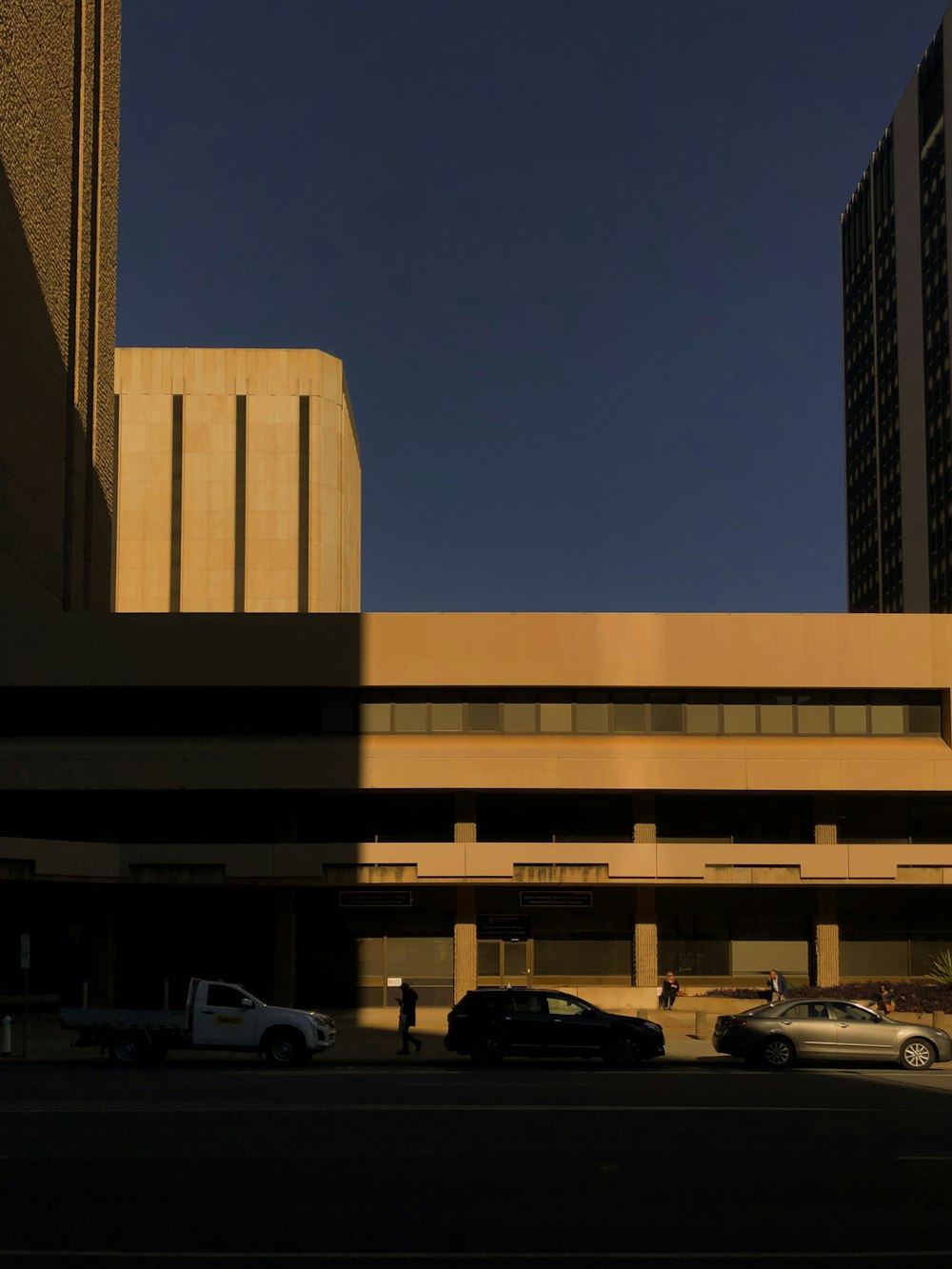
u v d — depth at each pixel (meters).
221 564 84.56
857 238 138.62
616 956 42.94
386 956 42.62
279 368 87.38
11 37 43.91
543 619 41.81
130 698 41.75
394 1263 10.22
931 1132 16.89
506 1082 22.86
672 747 41.41
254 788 40.38
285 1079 23.48
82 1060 27.73
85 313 54.72
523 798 43.53
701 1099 20.38
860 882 40.72
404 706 42.00
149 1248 10.69
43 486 47.72
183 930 42.78
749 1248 10.77
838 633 42.06
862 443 134.75
